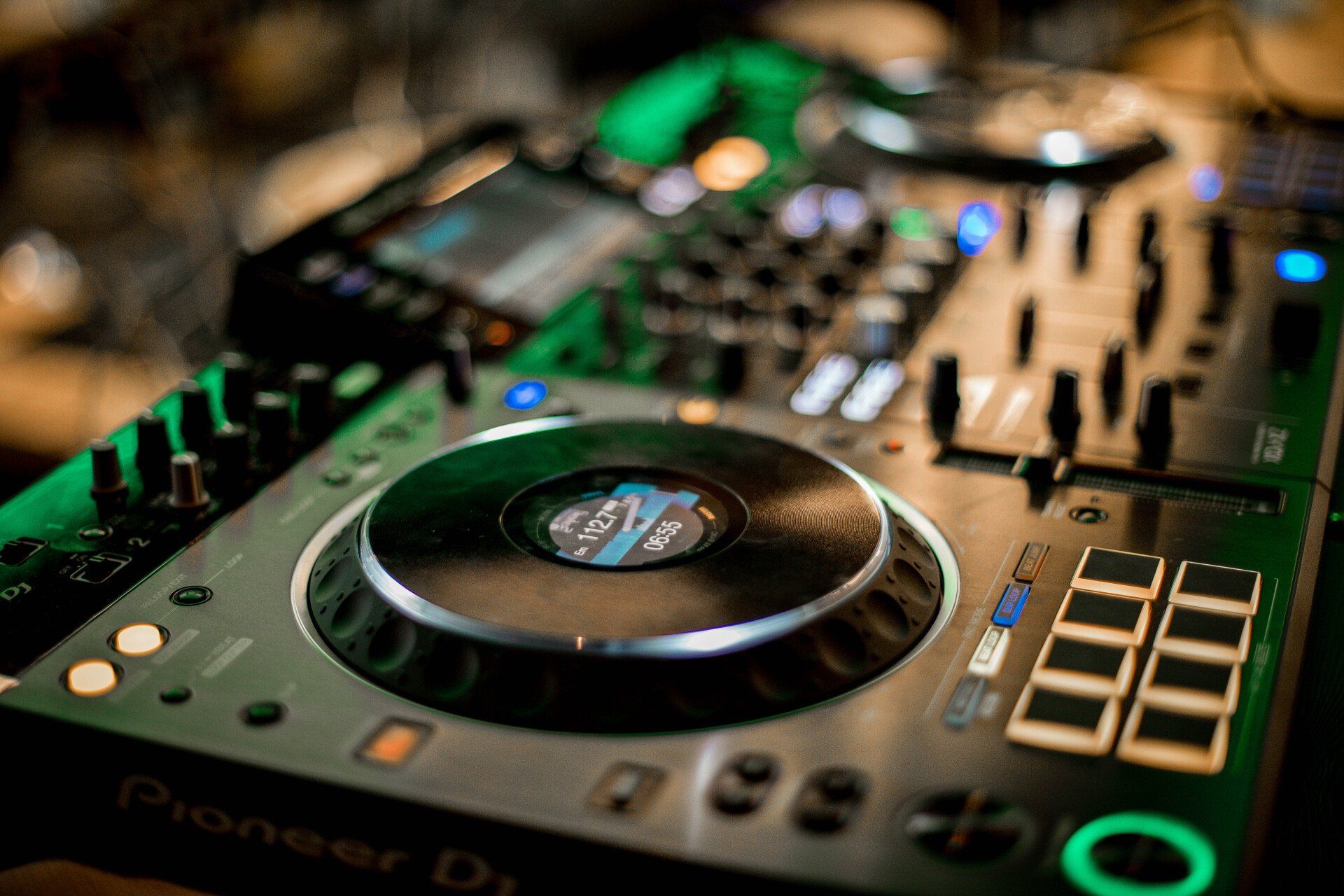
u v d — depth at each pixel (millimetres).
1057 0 1552
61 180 1222
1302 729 592
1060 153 1079
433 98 1514
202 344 1252
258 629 602
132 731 553
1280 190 1055
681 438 695
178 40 1246
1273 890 516
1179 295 888
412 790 529
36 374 1233
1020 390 789
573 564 601
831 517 631
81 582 630
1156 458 723
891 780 531
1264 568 633
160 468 699
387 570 599
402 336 819
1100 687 565
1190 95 1317
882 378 801
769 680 564
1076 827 513
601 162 1043
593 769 536
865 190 1062
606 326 831
